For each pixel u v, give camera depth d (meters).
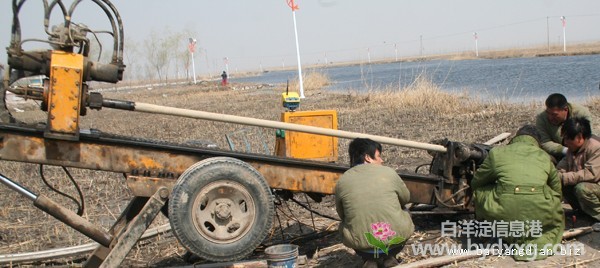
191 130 15.92
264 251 5.31
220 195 4.83
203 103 27.53
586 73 29.09
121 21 4.94
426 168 9.16
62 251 6.09
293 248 5.11
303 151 8.22
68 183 9.55
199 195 4.75
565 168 6.24
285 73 97.56
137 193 4.91
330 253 5.82
